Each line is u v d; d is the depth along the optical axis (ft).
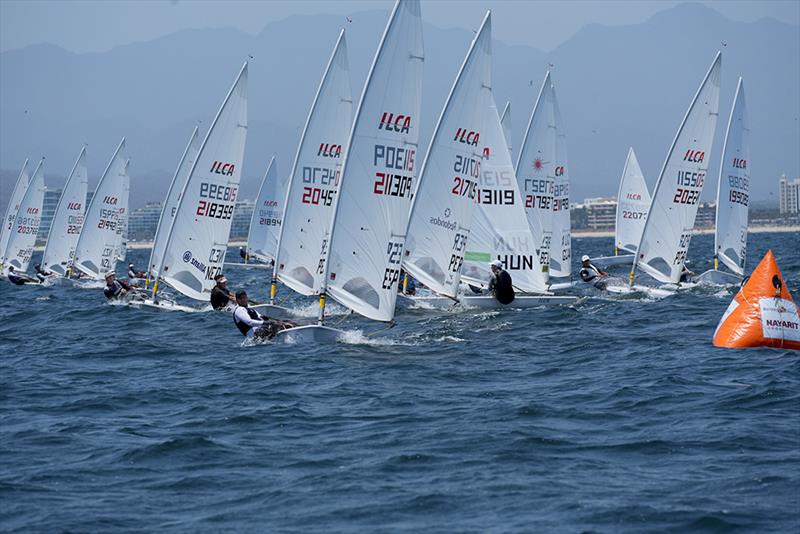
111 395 234.99
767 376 226.79
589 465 159.22
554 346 298.76
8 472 163.12
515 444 172.65
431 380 241.96
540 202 471.21
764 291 274.77
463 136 337.52
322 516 136.67
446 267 342.03
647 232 456.04
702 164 453.17
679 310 390.42
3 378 267.39
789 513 131.95
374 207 284.41
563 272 536.01
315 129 398.01
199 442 178.91
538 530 128.57
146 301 447.83
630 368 252.01
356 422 194.90
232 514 138.51
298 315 398.42
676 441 172.35
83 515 138.72
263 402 218.38
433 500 142.41
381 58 278.26
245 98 433.89
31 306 516.32
